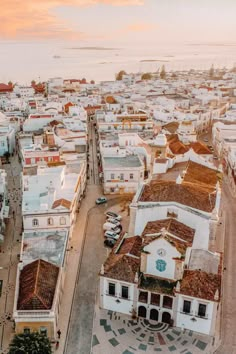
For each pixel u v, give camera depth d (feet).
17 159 431.84
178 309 181.27
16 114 563.48
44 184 277.23
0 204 276.21
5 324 190.08
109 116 497.05
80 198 314.76
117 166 334.03
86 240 263.70
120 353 173.78
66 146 395.14
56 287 190.39
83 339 181.68
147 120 493.77
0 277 224.33
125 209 306.96
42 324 176.24
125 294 189.47
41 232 241.96
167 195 214.07
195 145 396.37
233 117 539.29
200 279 179.01
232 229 275.18
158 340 180.14
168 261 181.06
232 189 341.41
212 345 177.17
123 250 203.31
